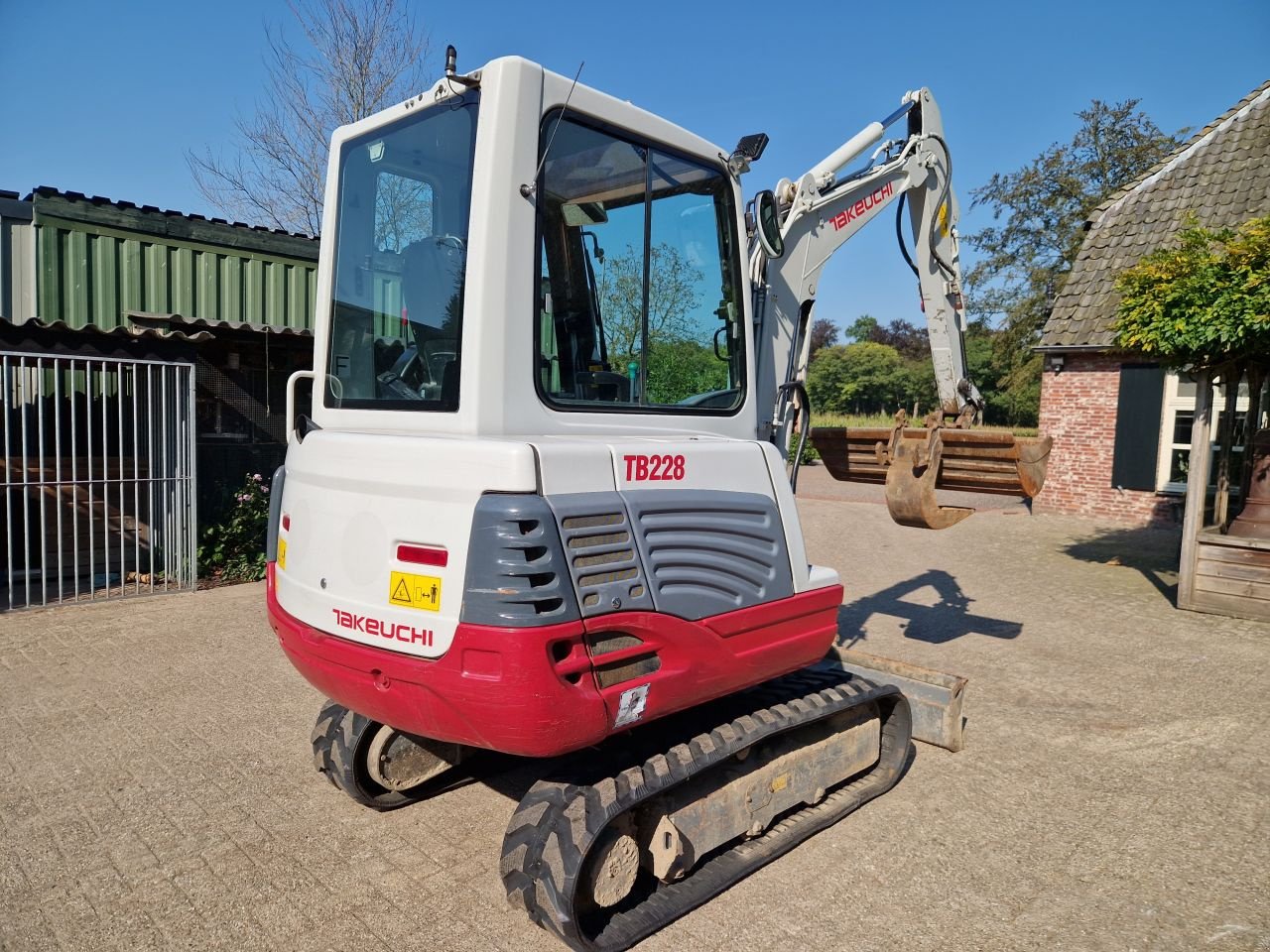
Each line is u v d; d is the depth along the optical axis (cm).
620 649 271
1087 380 1351
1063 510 1390
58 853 342
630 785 282
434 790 401
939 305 529
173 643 627
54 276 880
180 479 784
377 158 324
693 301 347
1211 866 347
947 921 305
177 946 285
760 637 323
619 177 314
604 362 313
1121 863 348
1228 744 475
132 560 842
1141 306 735
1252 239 668
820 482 2000
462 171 283
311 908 308
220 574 841
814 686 388
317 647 293
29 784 402
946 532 1268
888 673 476
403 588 267
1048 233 3108
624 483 277
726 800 322
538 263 283
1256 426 827
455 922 301
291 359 934
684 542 293
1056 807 396
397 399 306
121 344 736
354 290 332
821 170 449
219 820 371
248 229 1021
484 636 244
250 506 870
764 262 404
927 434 441
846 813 381
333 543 292
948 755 456
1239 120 1276
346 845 353
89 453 729
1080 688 569
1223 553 772
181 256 971
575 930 262
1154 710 528
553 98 285
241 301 1023
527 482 247
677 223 341
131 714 489
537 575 246
